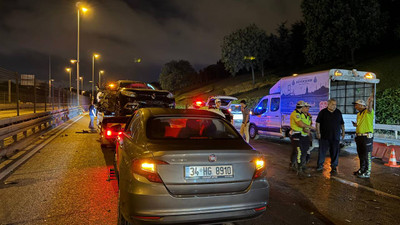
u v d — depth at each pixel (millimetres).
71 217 3842
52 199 4520
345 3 35562
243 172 3117
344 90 10445
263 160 3289
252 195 3074
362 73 9203
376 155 8344
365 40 35125
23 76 11211
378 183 5699
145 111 4172
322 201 4613
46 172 6152
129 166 3021
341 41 35156
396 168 7105
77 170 6336
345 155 8984
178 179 2881
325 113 6539
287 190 5199
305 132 6457
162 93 11086
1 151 7246
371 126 6066
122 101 10781
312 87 9398
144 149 3086
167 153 2910
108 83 14211
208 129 3898
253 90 50719
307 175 6234
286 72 57000
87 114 31969
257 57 52250
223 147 3270
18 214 3918
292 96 10383
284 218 3928
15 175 5898
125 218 2955
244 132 9680
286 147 10383
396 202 4582
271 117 11586
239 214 3010
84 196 4672
